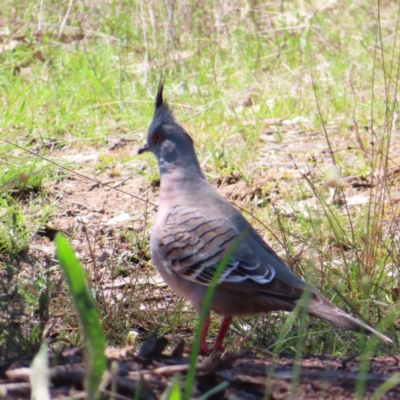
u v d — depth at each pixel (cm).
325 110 1472
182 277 782
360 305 867
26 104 1448
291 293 728
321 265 912
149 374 589
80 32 1848
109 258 1013
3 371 592
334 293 873
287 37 1825
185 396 503
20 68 1684
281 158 1302
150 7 1712
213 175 1235
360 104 1456
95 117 1450
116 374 556
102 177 1248
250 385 605
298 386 607
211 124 1402
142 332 844
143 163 1298
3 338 680
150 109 1470
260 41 1812
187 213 789
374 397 567
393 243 959
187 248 773
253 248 761
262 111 1473
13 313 657
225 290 755
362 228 1020
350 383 616
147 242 1052
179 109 1480
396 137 1340
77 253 1030
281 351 781
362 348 688
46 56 1739
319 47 1766
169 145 837
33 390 498
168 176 830
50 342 693
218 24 1783
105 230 1092
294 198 1162
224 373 613
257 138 1349
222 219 780
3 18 1923
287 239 1016
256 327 827
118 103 1498
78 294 486
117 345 803
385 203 1128
